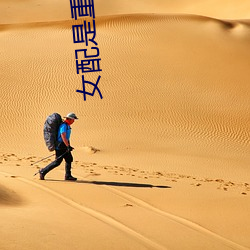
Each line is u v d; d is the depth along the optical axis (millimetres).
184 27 93562
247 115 66500
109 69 75375
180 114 64000
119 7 173125
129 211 19938
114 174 29203
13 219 15875
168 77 74250
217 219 19719
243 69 79438
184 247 15547
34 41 87250
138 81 72312
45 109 63562
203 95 70438
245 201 23156
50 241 14008
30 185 23234
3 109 63000
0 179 23625
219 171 41312
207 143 56031
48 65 76750
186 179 31234
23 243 13453
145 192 23875
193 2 176125
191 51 83625
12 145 50469
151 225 17922
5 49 83062
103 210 19719
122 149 48938
